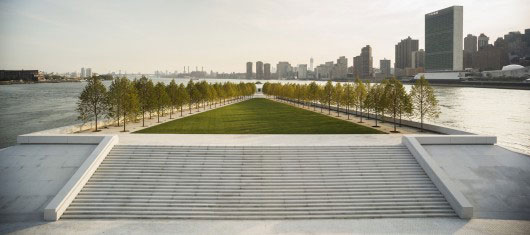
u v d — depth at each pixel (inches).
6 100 5674.2
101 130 1945.1
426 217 1010.1
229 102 4835.1
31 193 1107.9
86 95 1943.9
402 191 1101.1
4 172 1194.0
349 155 1274.6
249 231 916.0
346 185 1120.2
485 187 1161.4
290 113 3019.2
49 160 1250.0
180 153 1272.1
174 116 2748.5
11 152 1288.1
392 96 1967.3
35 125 2972.4
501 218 1012.5
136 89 2213.3
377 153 1288.1
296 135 1616.6
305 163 1226.6
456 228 941.2
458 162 1269.7
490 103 5064.0
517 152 1311.5
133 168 1187.9
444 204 1056.2
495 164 1263.5
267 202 1045.2
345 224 957.2
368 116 2498.8
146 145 1316.4
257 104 4387.3
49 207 983.0
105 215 997.8
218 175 1155.9
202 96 3449.8
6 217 1002.7
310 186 1111.6
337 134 1667.1
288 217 991.0
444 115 3720.5
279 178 1144.8
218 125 2160.4
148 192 1080.8
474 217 1014.4
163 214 1002.1
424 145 1353.3
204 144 1350.9
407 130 1915.6
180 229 925.8
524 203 1090.1
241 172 1173.7
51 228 933.2
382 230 924.0
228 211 1011.9
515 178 1198.9
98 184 1114.1
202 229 925.8
